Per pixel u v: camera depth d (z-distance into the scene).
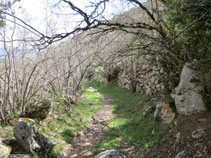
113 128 7.02
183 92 4.86
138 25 4.80
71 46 8.88
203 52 4.40
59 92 10.45
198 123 4.16
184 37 4.61
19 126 4.36
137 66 12.45
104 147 5.39
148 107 7.11
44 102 6.71
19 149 4.23
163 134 4.94
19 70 7.24
